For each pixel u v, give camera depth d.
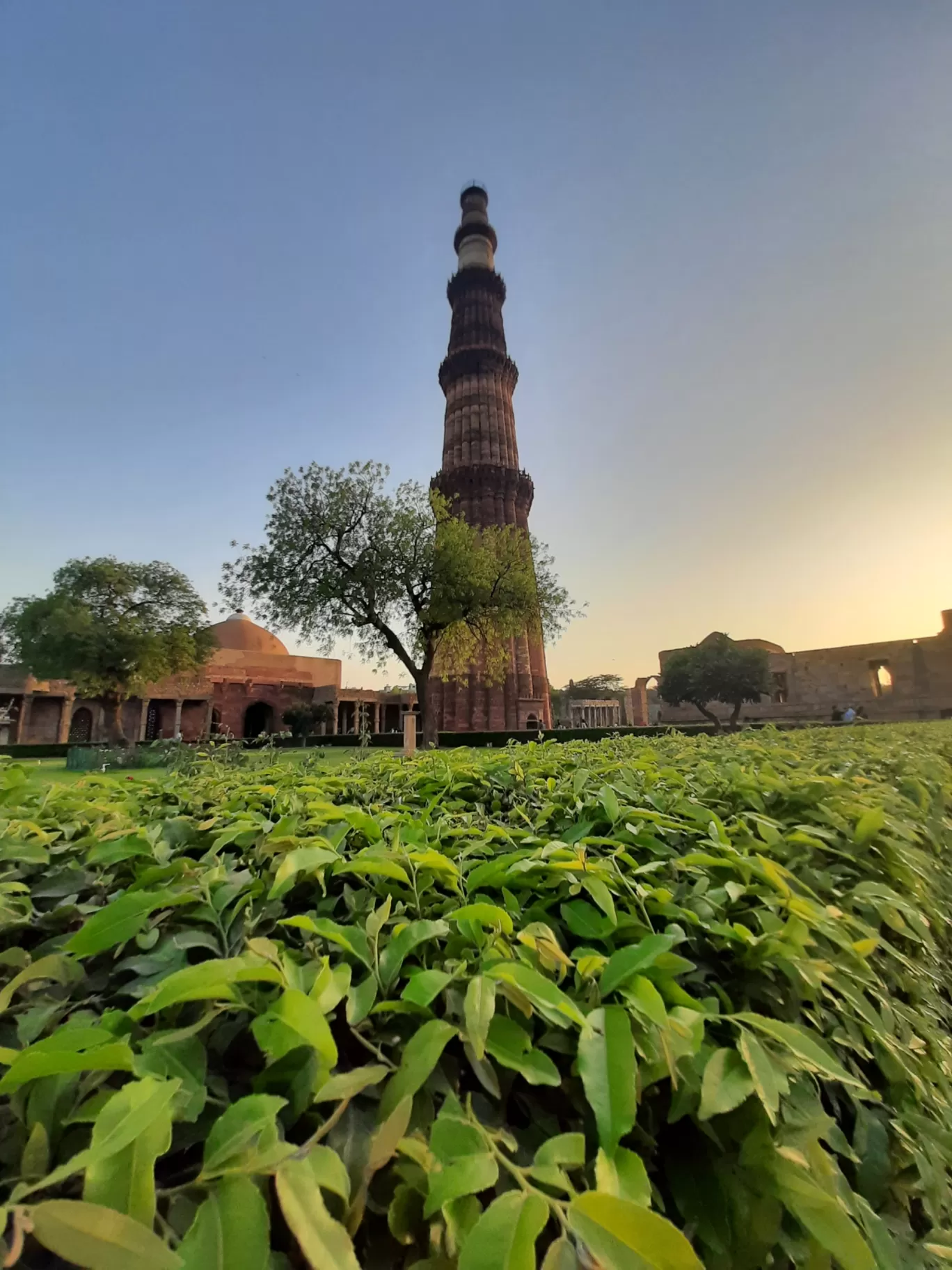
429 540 24.91
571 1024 0.98
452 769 2.86
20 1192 0.60
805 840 1.86
